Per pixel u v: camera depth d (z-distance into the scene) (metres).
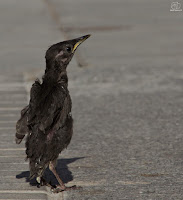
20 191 9.16
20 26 27.39
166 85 16.64
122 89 16.27
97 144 11.53
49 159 8.76
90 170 10.07
